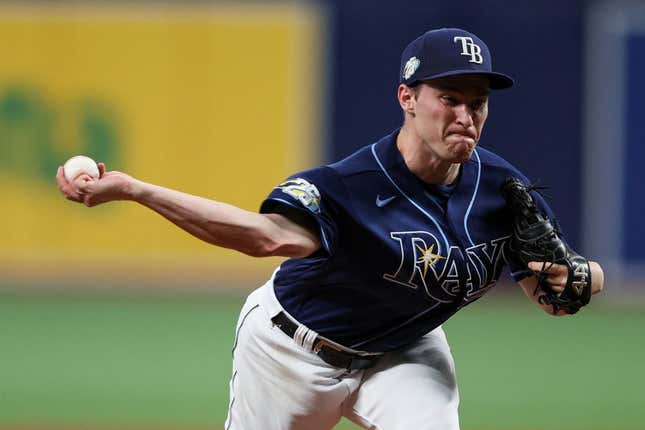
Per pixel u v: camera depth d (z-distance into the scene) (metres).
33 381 31.83
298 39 52.75
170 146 52.69
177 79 52.62
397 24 52.56
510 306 49.38
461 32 12.91
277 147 52.94
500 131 52.69
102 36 52.31
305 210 12.85
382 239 13.25
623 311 48.59
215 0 52.47
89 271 52.53
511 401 30.14
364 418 14.70
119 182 12.16
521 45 52.31
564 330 43.22
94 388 30.94
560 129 52.62
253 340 14.84
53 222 52.31
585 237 52.84
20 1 51.97
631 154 52.41
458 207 13.70
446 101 12.74
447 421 14.07
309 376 14.47
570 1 52.16
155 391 30.58
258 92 52.81
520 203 13.85
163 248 52.34
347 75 52.94
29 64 52.22
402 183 13.44
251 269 52.53
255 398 15.01
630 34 52.22
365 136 53.06
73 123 52.41
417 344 14.77
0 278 52.44
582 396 30.97
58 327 41.50
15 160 52.12
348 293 13.89
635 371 34.97
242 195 53.00
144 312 45.44
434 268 13.46
